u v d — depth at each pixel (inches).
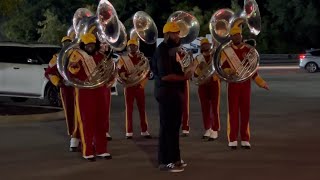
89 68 365.4
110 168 355.3
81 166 362.3
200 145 430.0
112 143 444.1
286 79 1154.7
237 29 398.9
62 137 475.8
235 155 390.6
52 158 389.1
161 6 2103.8
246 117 410.0
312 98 775.7
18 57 708.0
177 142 343.3
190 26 513.7
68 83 379.6
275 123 539.8
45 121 573.9
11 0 732.7
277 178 324.8
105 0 408.5
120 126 537.3
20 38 2087.8
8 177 336.2
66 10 2169.0
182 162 349.1
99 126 379.2
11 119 564.4
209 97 450.3
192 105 703.1
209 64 439.8
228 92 408.5
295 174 334.0
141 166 359.9
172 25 337.1
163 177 329.4
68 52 366.3
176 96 337.4
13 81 704.4
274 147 418.3
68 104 419.2
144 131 470.3
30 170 353.7
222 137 465.7
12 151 416.2
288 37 2150.6
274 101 738.8
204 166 357.1
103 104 376.2
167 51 335.9
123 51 480.4
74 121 411.5
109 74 372.2
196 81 446.0
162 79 336.2
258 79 406.0
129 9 2110.0
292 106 681.0
